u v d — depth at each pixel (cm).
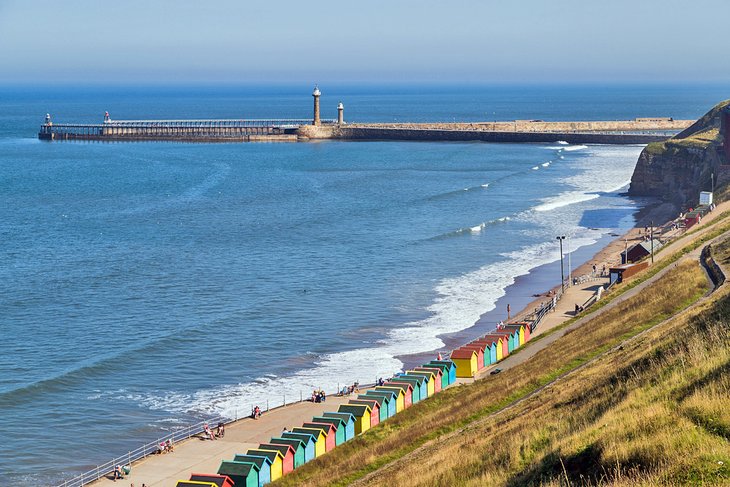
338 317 9312
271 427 6309
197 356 8100
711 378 3092
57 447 6175
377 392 6450
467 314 9381
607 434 2833
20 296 10206
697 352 3675
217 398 7088
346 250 12862
